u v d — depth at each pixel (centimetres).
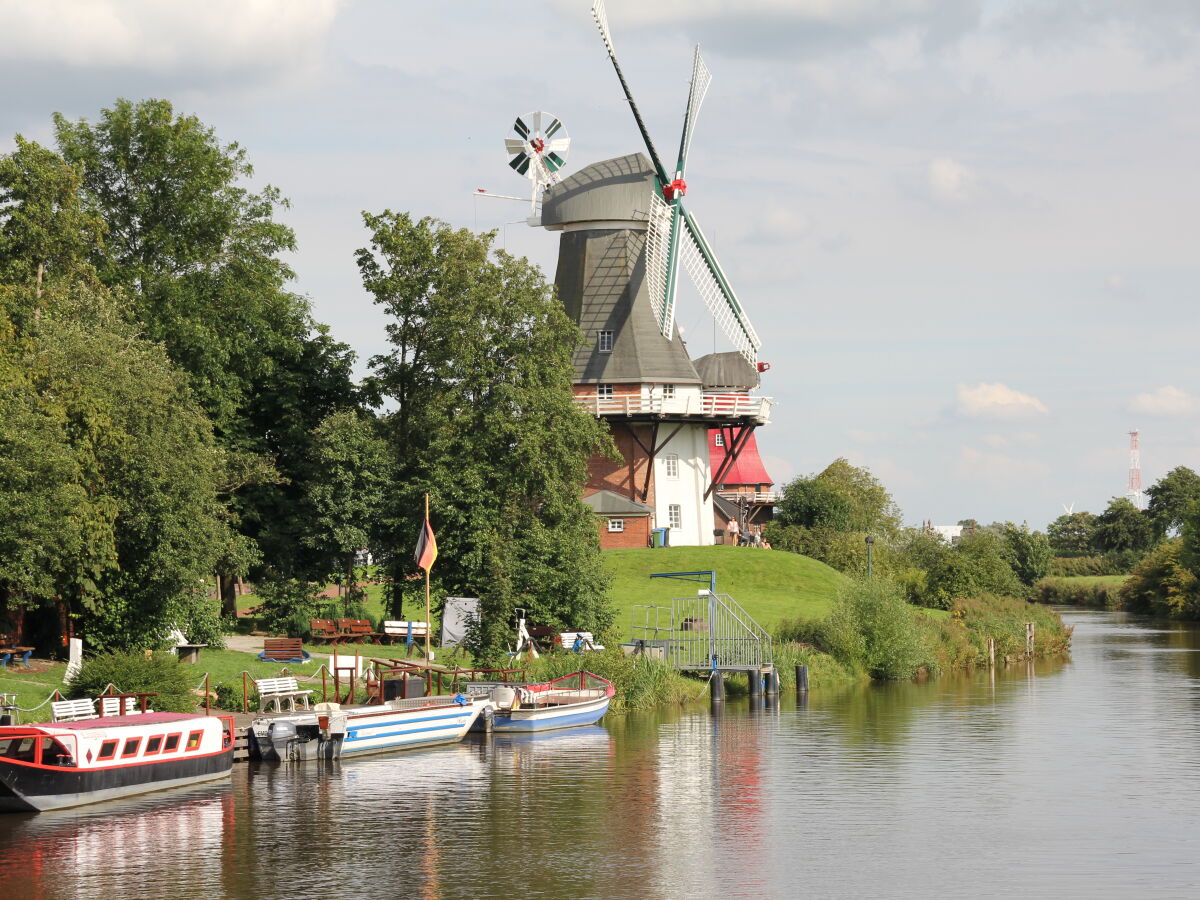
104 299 5284
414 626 6053
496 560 5391
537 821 3300
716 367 11962
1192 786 3847
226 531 5422
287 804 3441
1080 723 5159
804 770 4062
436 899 2627
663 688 5678
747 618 7250
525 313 6431
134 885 2703
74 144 6244
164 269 6212
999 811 3484
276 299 6500
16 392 4272
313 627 5912
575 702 4919
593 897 2652
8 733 3241
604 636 6003
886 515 14175
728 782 3850
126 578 4788
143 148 6281
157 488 4659
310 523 6328
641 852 3016
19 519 4059
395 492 6238
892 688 6531
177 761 3581
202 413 5400
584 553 6078
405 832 3169
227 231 6372
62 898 2616
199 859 2889
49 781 3275
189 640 5250
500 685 4778
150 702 3950
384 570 6412
